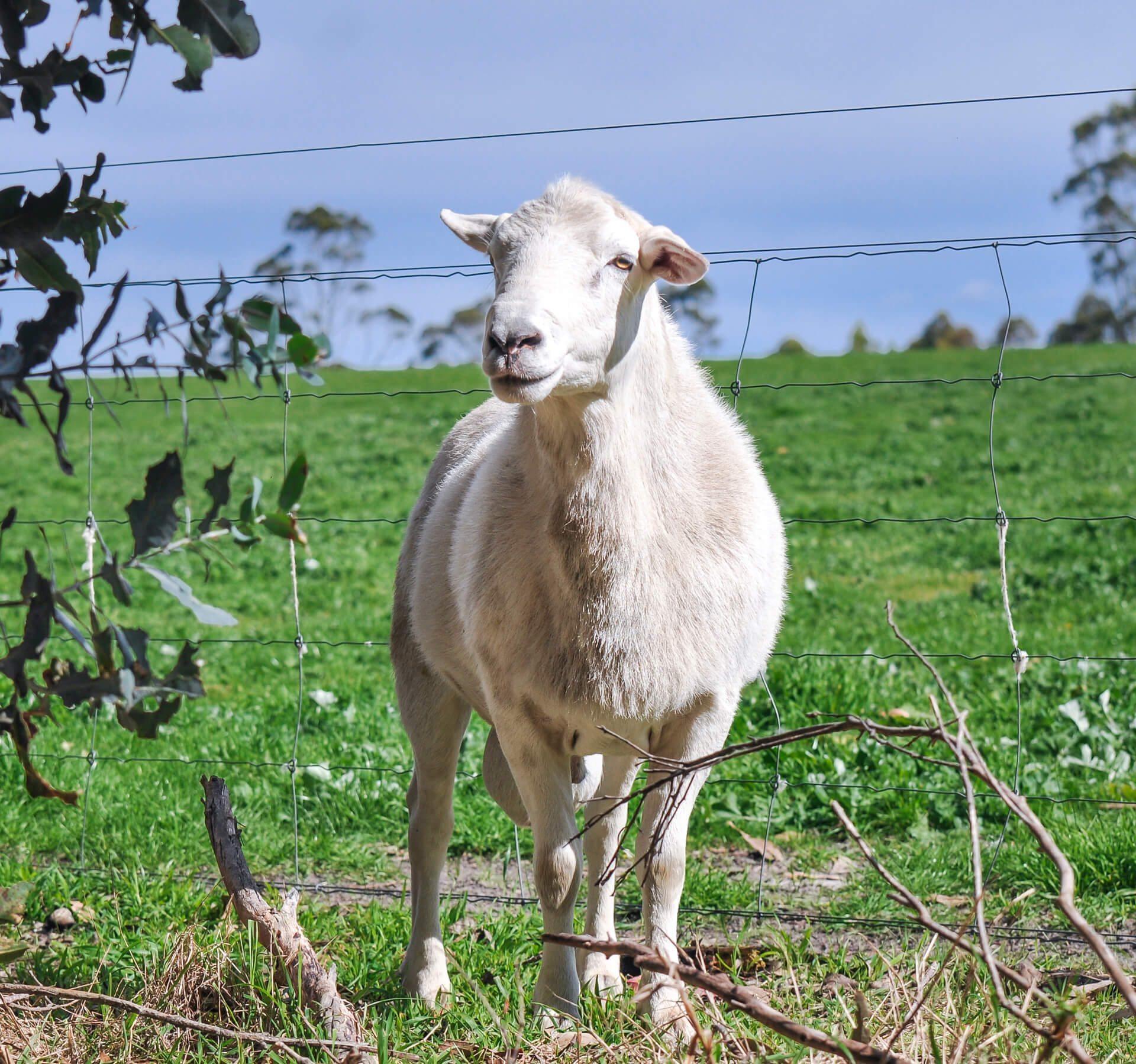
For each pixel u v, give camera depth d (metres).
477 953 3.41
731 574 3.09
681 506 3.05
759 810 4.80
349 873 4.46
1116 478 16.72
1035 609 9.23
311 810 4.95
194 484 16.91
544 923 3.06
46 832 4.64
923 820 4.64
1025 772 4.86
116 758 4.67
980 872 2.00
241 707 6.45
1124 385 25.42
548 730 3.11
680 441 3.12
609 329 2.89
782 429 22.28
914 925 3.67
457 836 4.70
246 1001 2.76
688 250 2.96
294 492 1.96
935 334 64.12
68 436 21.98
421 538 3.75
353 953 3.33
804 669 6.11
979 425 21.81
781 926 3.70
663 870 3.04
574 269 2.87
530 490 3.08
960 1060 2.22
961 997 2.52
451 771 3.58
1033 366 30.53
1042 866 4.03
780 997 2.84
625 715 3.00
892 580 10.98
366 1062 2.48
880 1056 2.03
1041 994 2.19
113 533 14.02
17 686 1.98
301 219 56.12
